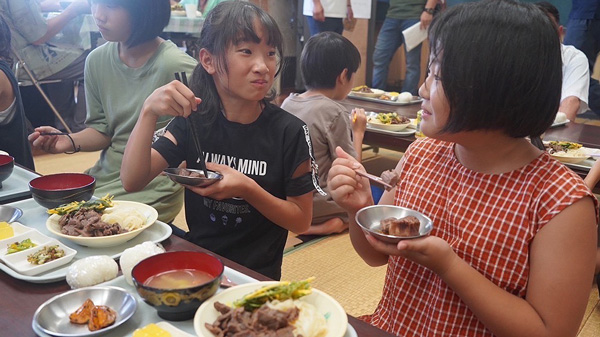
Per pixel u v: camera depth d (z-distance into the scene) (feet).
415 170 3.83
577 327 3.06
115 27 6.23
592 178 6.20
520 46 2.79
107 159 7.00
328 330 2.62
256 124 4.82
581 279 3.00
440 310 3.45
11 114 7.18
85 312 2.77
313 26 16.87
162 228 3.98
